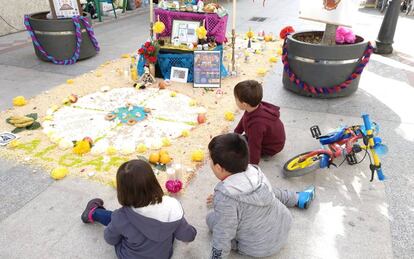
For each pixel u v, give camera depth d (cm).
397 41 747
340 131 314
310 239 236
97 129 374
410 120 405
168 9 526
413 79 528
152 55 487
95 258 221
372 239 236
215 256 200
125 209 189
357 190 285
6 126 377
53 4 575
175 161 319
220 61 496
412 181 296
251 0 1382
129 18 1012
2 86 495
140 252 199
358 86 502
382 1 1143
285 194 258
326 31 458
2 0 785
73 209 261
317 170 312
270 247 212
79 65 594
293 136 369
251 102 281
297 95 477
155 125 385
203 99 457
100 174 297
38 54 611
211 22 510
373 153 273
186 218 253
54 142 346
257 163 302
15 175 298
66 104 434
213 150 196
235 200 190
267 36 762
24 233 239
